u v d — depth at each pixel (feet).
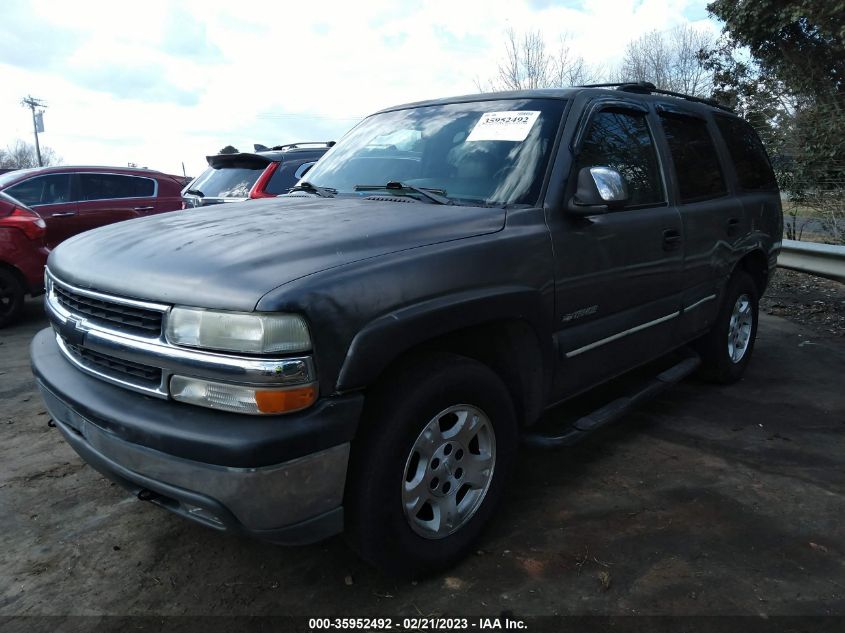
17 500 10.55
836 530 9.45
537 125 10.40
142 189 30.71
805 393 15.21
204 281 6.93
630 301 11.26
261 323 6.50
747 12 40.06
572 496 10.52
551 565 8.66
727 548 9.01
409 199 10.01
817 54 39.01
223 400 6.72
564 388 10.20
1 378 16.80
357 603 8.01
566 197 9.82
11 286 22.53
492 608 7.86
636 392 12.17
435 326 7.64
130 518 10.02
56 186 28.14
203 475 6.66
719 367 15.17
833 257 24.86
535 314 9.13
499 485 9.09
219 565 8.82
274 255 7.27
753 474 11.20
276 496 6.67
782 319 22.85
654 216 11.71
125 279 7.54
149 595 8.21
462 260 8.14
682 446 12.37
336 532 7.28
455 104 11.93
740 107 41.78
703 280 13.57
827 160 34.14
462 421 8.42
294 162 25.12
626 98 12.01
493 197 9.78
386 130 12.30
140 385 7.36
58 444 12.73
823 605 7.83
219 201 25.08
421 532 8.08
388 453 7.41
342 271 7.11
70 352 8.61
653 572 8.48
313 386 6.73
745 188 15.66
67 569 8.75
